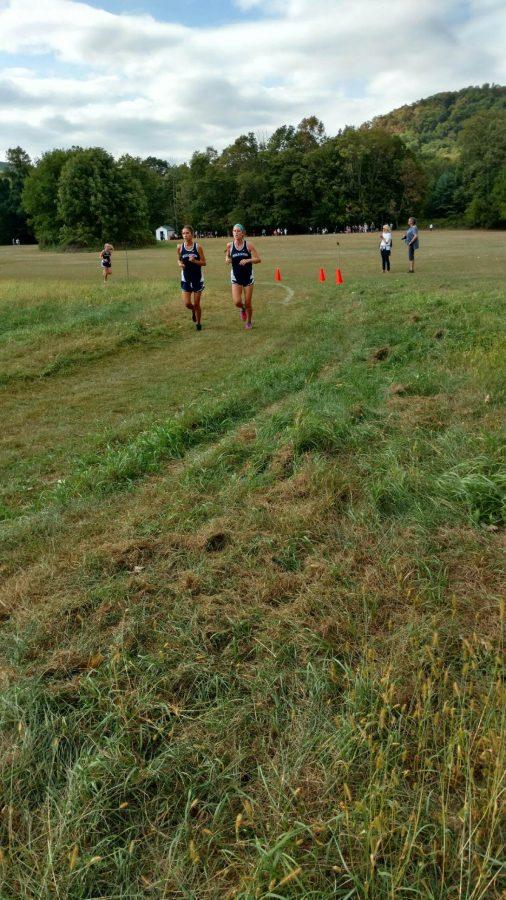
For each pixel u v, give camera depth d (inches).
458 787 78.3
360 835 71.2
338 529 139.6
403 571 121.7
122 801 80.4
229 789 81.7
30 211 2960.1
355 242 2057.1
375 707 87.6
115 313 524.1
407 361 285.4
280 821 75.1
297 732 88.7
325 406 217.3
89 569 134.3
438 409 207.0
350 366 290.2
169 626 113.0
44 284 754.8
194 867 71.3
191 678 100.4
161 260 1638.8
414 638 102.1
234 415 245.6
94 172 2741.1
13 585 132.8
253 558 132.3
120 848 73.9
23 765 83.7
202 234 4013.3
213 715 92.1
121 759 84.1
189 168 4138.8
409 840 70.2
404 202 3688.5
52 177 2861.7
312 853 71.2
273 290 682.2
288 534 138.6
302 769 82.7
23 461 225.8
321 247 1745.8
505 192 3009.4
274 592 120.5
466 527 134.0
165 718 93.0
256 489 164.7
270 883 66.1
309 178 3592.5
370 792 75.3
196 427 232.5
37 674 102.0
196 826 77.2
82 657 105.8
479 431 181.9
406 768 81.2
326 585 120.6
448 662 98.2
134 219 2903.5
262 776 80.5
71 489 186.2
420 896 65.9
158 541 142.8
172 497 167.3
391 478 155.1
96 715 93.2
